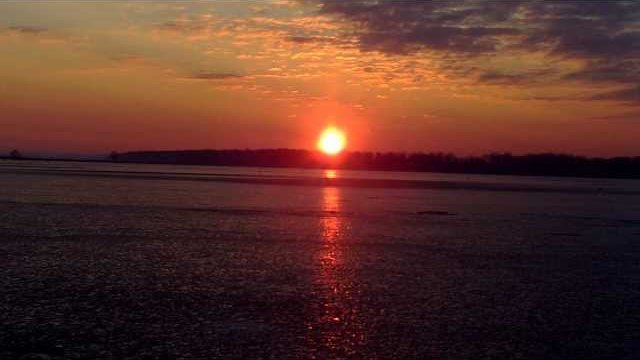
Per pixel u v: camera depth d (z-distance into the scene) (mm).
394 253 39750
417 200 90812
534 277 32938
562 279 32594
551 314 25656
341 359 20125
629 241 48250
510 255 40094
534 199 101562
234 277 31156
